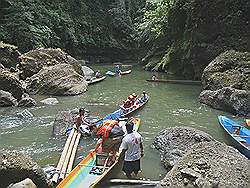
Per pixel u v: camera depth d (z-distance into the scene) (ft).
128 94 60.59
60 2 120.26
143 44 126.62
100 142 29.40
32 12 97.86
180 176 20.07
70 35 113.60
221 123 38.91
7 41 86.69
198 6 74.84
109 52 132.67
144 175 26.84
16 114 45.44
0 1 90.48
